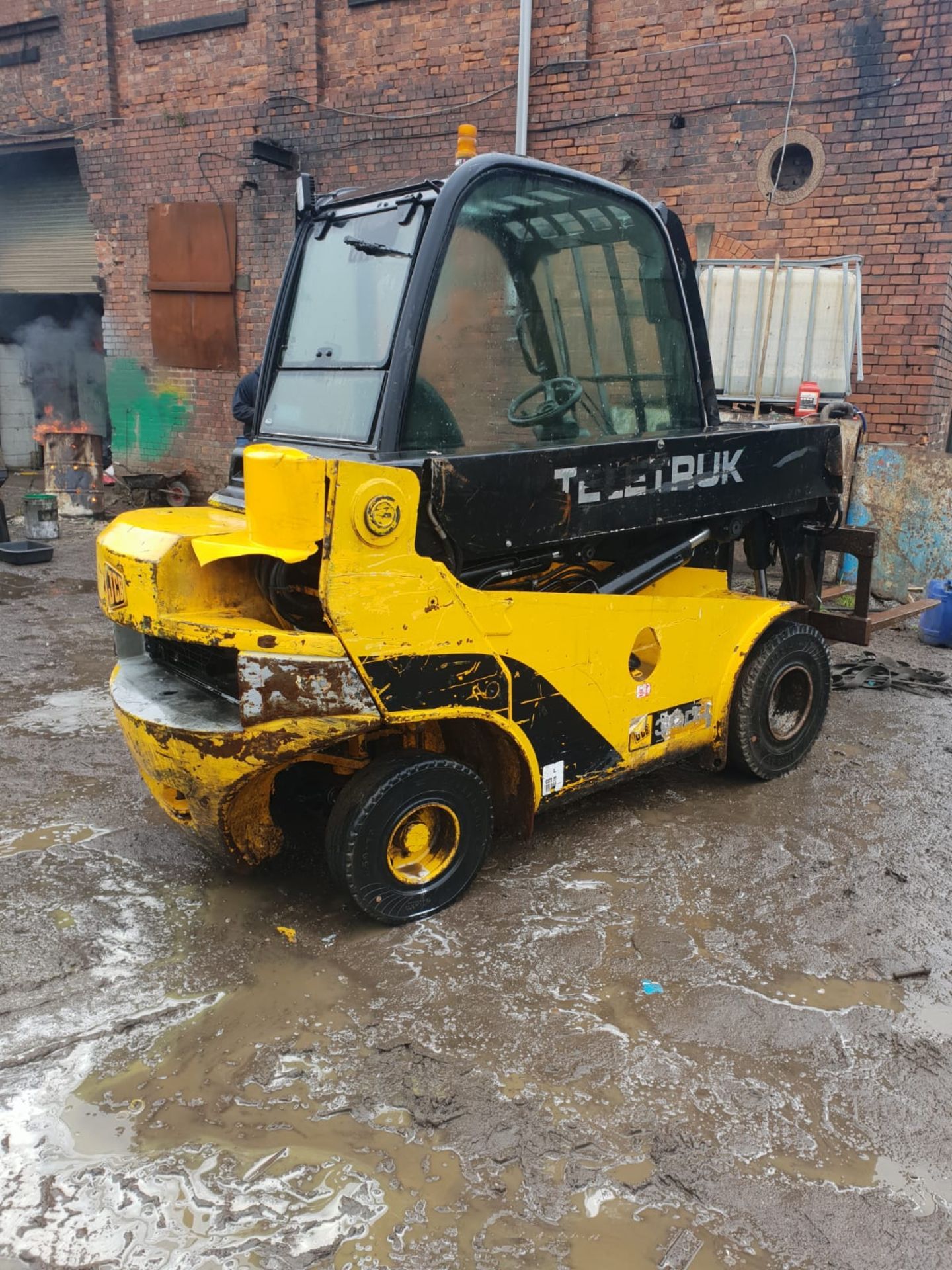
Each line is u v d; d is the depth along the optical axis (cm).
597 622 322
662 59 788
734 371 748
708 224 802
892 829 374
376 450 275
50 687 524
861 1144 216
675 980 274
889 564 718
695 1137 217
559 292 313
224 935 293
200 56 999
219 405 1068
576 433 322
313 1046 245
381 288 290
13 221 1246
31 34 1093
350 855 279
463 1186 203
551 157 852
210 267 1030
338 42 927
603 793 405
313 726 259
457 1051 244
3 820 368
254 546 253
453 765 295
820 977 278
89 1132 215
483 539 283
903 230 730
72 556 872
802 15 730
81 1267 183
